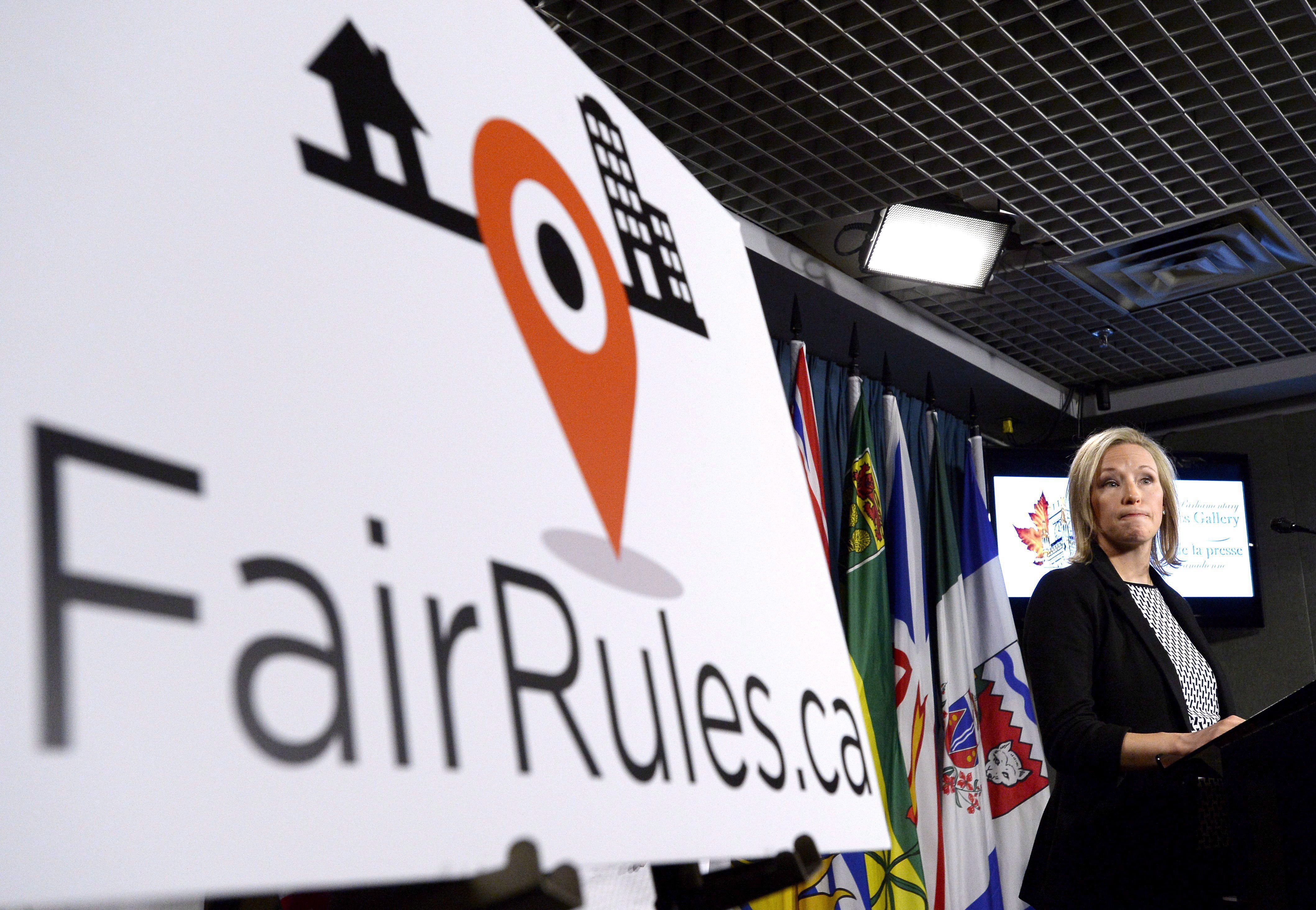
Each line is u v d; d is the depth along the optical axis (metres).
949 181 2.95
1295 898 1.06
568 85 0.48
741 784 0.39
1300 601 4.12
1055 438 4.60
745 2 2.24
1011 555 3.96
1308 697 1.03
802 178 2.91
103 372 0.23
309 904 0.44
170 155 0.26
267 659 0.24
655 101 2.54
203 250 0.26
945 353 3.86
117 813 0.20
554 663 0.32
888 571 3.48
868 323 3.61
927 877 3.17
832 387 3.78
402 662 0.27
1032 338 3.93
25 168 0.23
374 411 0.30
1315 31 2.39
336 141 0.32
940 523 3.74
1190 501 4.09
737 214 3.09
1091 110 2.70
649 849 0.33
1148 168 2.93
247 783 0.23
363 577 0.27
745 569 0.47
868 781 0.50
